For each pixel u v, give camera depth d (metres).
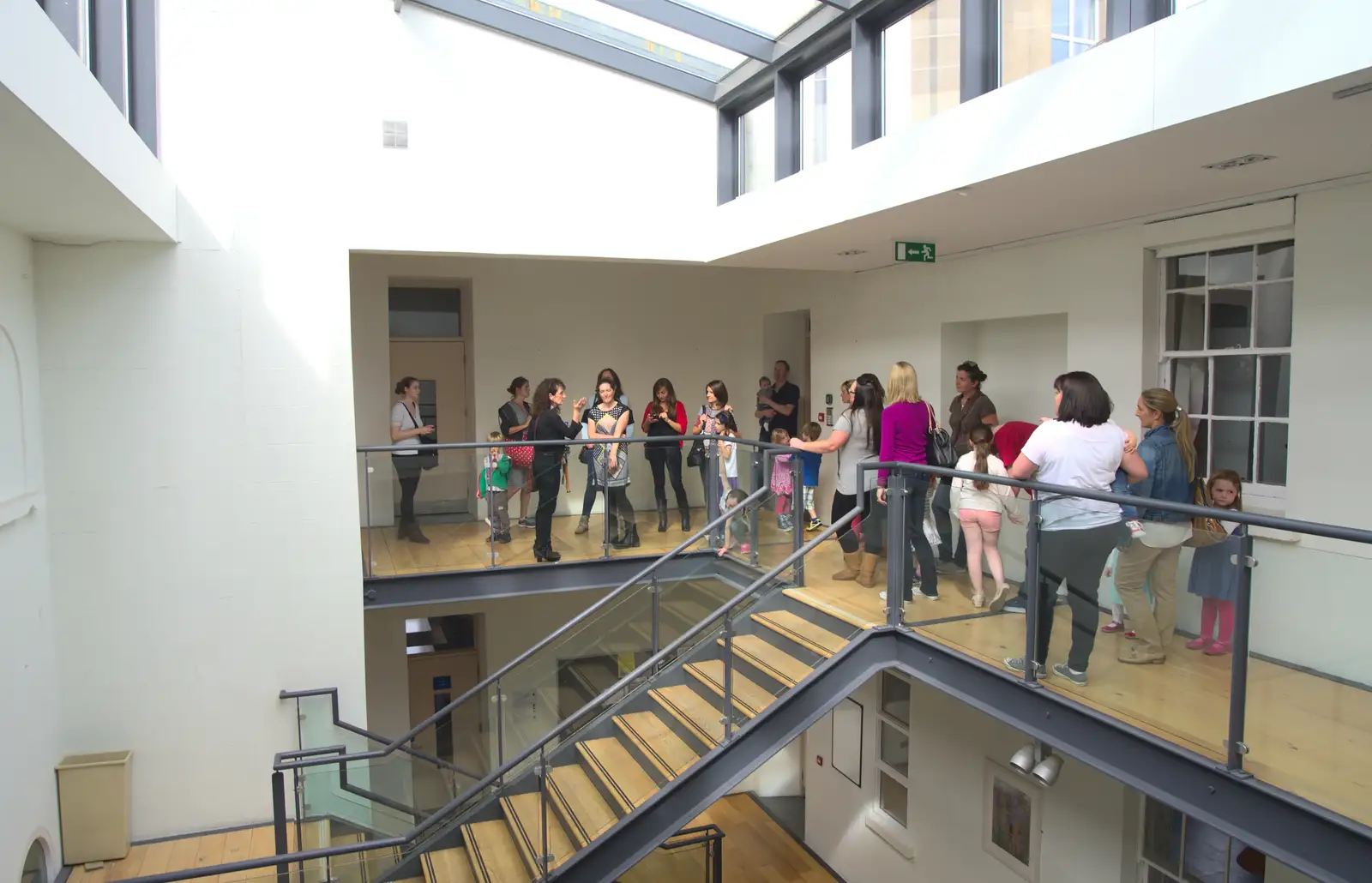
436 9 7.77
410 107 7.74
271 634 6.86
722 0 7.40
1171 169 4.98
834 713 9.30
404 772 6.50
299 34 6.77
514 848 5.63
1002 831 7.03
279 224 6.76
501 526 7.86
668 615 7.10
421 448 7.59
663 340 11.77
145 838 6.63
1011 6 5.84
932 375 8.51
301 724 6.88
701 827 7.18
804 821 10.20
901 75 6.83
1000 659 4.85
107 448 6.43
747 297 11.91
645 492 8.26
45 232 5.99
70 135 3.79
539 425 8.02
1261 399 5.70
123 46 5.61
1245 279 5.83
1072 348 6.97
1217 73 4.00
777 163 8.15
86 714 6.46
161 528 6.57
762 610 5.55
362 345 10.34
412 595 7.63
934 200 5.88
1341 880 3.33
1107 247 6.62
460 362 11.47
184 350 6.57
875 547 5.66
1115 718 4.18
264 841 6.62
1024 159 5.05
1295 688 3.47
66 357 6.30
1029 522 4.62
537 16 7.96
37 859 6.00
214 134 6.61
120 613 6.51
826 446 6.64
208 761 6.74
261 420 6.77
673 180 8.66
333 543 6.98
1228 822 3.71
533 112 8.11
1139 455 4.96
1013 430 6.68
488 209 8.00
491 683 6.93
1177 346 6.29
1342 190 5.07
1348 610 3.29
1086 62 4.66
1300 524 3.41
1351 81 3.59
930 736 7.77
